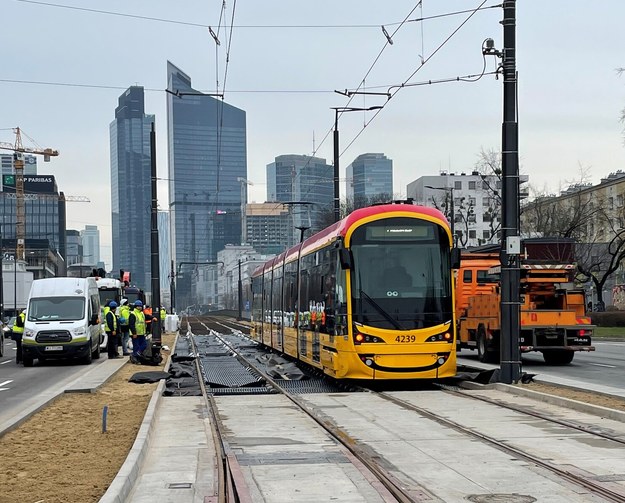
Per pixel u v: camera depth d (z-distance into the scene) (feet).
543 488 29.32
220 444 40.01
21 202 497.46
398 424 45.80
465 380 68.69
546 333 87.76
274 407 55.21
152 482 31.53
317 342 77.97
